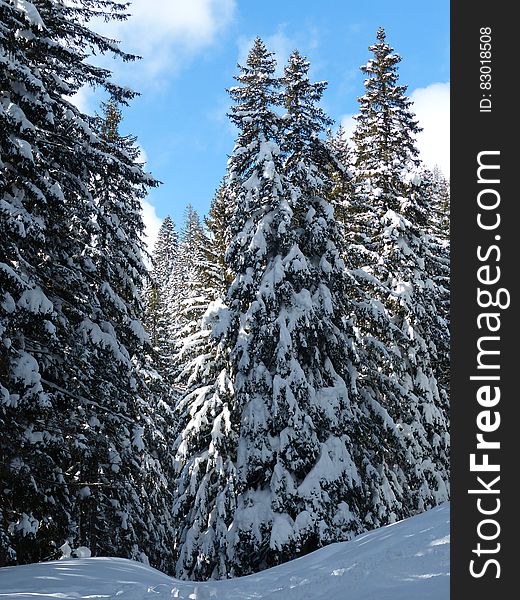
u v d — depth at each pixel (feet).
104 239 54.03
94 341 47.34
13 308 36.65
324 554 32.12
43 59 46.44
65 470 46.65
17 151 38.22
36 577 30.63
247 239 62.80
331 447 56.08
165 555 80.38
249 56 68.74
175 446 71.46
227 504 61.26
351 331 66.69
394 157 82.23
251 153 66.13
